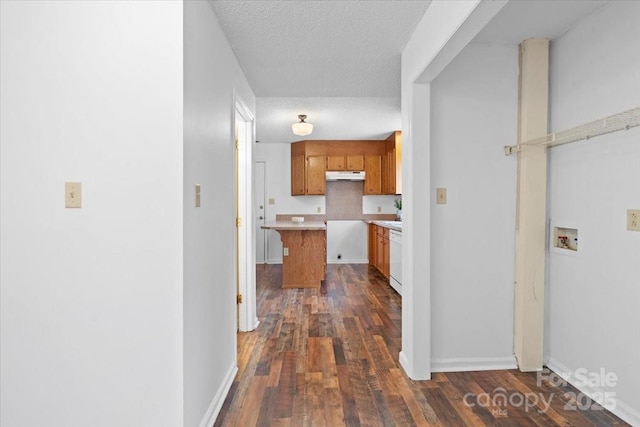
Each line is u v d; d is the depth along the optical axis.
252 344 3.03
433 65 2.13
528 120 2.48
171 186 1.57
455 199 2.56
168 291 1.58
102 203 1.58
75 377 1.60
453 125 2.55
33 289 1.59
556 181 2.50
